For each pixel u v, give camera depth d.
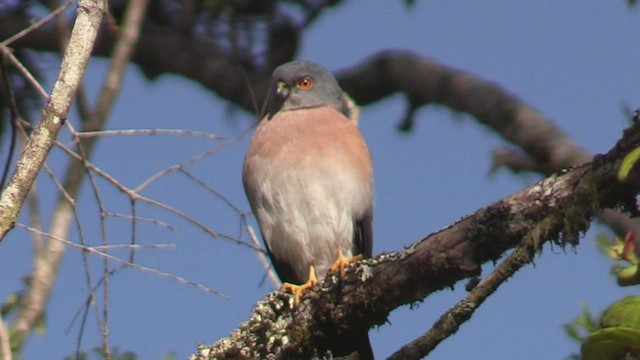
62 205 9.80
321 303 8.05
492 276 6.75
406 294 7.58
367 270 7.73
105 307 8.66
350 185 10.98
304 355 8.22
